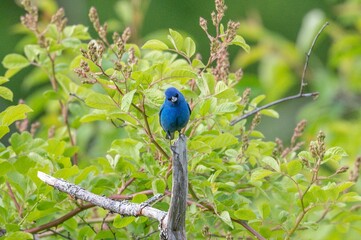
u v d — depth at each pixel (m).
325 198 10.27
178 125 9.22
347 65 20.16
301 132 11.63
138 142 10.52
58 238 11.33
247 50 10.12
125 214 9.42
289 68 19.50
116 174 10.79
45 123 15.00
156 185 9.99
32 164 10.47
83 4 26.44
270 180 10.98
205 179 10.33
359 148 17.53
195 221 10.46
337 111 19.36
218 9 10.08
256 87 15.43
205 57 29.89
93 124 15.39
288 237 10.63
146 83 9.62
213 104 10.07
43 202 10.11
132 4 16.70
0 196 11.25
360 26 19.88
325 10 30.72
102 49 9.69
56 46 12.06
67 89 12.39
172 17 30.03
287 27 31.09
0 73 28.02
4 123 10.05
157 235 10.79
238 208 10.49
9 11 28.55
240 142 11.12
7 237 9.73
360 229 11.74
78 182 10.33
